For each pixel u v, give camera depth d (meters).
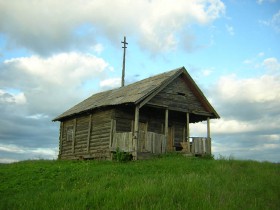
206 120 30.16
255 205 12.44
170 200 11.91
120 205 11.48
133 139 23.33
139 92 24.67
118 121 25.84
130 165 20.34
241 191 14.33
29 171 19.59
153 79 27.03
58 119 32.97
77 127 30.39
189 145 26.27
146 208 11.15
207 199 12.12
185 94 27.36
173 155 24.44
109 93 31.05
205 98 27.39
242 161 22.33
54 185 16.00
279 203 13.61
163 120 28.47
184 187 13.41
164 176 15.30
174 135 28.84
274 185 16.22
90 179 16.39
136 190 12.68
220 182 15.72
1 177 18.47
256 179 17.09
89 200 12.21
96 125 27.56
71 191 14.23
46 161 28.47
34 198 13.28
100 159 26.05
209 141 27.39
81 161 25.94
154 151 24.12
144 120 27.20
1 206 12.61
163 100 25.75
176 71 25.88
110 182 14.84
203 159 23.14
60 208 11.59
